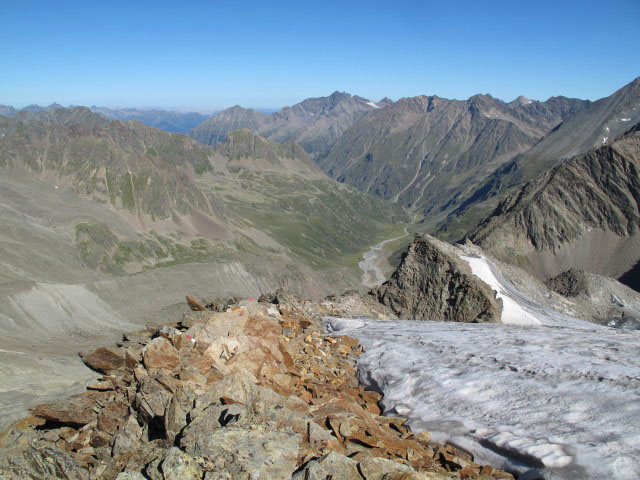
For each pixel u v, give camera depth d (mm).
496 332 30703
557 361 21359
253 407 13609
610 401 15953
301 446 12102
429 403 18453
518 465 13273
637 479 11445
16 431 14297
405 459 12922
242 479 10250
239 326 18984
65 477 12125
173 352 16578
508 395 17984
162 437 13438
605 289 97750
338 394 18203
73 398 16016
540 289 87375
